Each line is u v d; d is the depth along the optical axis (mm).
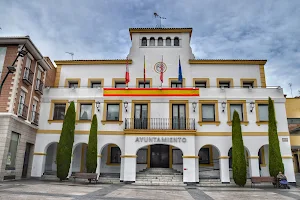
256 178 17266
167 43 24312
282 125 20125
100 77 23594
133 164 18719
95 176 17734
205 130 20141
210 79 23125
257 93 20875
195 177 18375
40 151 20375
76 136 20500
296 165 38219
